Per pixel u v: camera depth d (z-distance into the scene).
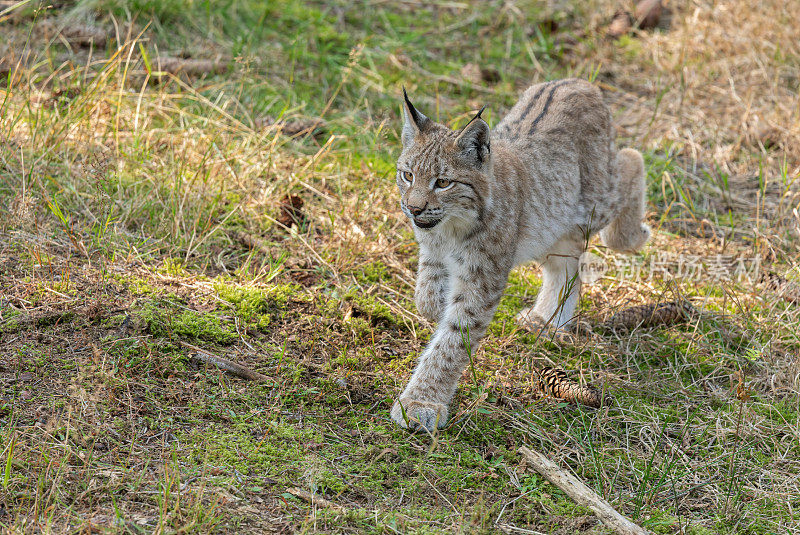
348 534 6.83
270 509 6.98
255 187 12.07
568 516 7.38
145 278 9.90
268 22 17.12
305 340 9.44
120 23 15.63
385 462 7.84
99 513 6.62
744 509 7.79
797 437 8.73
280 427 8.02
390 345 9.72
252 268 10.70
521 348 9.94
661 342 10.39
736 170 14.40
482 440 8.42
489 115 14.95
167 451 7.46
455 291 9.02
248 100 14.28
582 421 8.82
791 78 16.56
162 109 12.99
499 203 8.92
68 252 10.01
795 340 10.35
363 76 15.72
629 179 10.91
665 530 7.39
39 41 14.58
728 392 9.55
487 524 7.14
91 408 7.72
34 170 11.03
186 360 8.68
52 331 8.68
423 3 19.00
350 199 12.35
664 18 19.03
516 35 18.08
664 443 8.71
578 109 10.34
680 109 15.33
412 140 9.16
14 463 6.93
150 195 11.33
